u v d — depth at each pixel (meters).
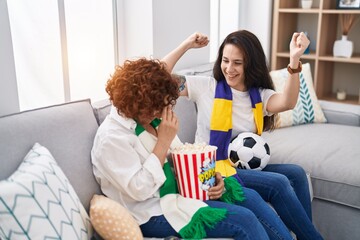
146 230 1.40
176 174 1.46
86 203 1.39
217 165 1.78
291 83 1.77
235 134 1.91
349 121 2.76
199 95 1.94
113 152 1.33
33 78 1.74
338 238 2.07
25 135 1.28
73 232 1.12
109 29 2.19
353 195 1.98
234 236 1.35
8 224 0.99
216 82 1.93
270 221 1.52
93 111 1.61
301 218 1.67
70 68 1.96
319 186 2.08
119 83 1.36
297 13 3.57
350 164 2.05
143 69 1.37
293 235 1.73
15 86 1.44
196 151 1.42
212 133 1.86
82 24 2.00
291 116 2.65
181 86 1.92
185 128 2.04
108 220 1.22
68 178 1.35
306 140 2.37
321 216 2.11
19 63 1.66
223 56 1.83
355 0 3.06
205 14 2.72
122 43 2.29
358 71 3.40
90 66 2.09
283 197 1.67
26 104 1.72
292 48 1.74
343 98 3.27
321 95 3.37
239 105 1.90
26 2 1.65
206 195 1.46
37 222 1.03
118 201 1.41
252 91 1.88
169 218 1.37
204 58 2.80
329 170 2.05
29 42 1.69
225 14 3.27
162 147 1.41
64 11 1.82
